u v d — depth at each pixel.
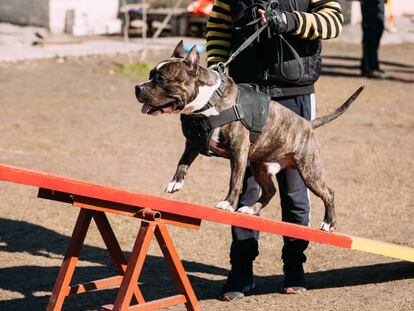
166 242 6.10
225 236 9.34
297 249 7.45
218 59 7.19
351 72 21.78
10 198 10.50
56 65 20.59
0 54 21.19
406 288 7.59
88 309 7.16
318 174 6.92
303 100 7.18
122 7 26.28
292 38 7.00
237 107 6.27
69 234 9.30
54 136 13.78
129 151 13.03
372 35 20.75
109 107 16.36
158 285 7.81
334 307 7.12
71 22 24.78
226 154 6.45
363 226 9.72
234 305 7.20
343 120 15.94
